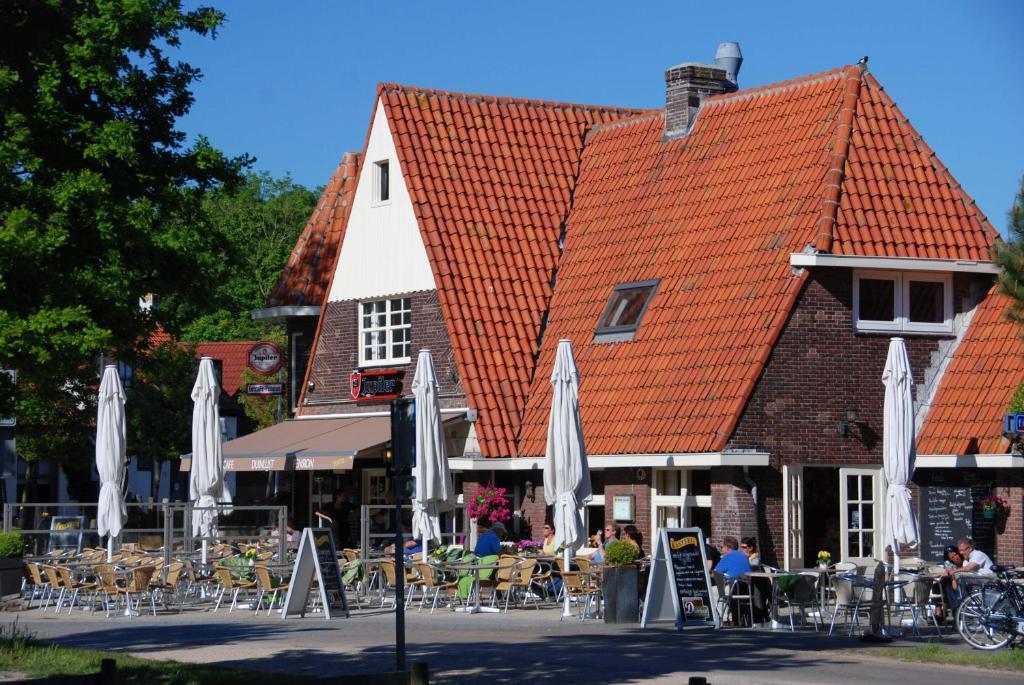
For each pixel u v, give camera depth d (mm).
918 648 21188
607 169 38594
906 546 29641
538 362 35625
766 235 31719
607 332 34156
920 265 30438
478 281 36125
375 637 23297
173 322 22141
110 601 30500
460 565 28484
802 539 29672
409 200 37000
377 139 38469
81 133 20156
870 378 30641
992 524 29344
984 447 29172
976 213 31594
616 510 31859
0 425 26547
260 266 85188
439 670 18859
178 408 61562
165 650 21422
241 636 23594
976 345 31094
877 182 31203
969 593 22578
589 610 28453
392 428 18875
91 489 67625
